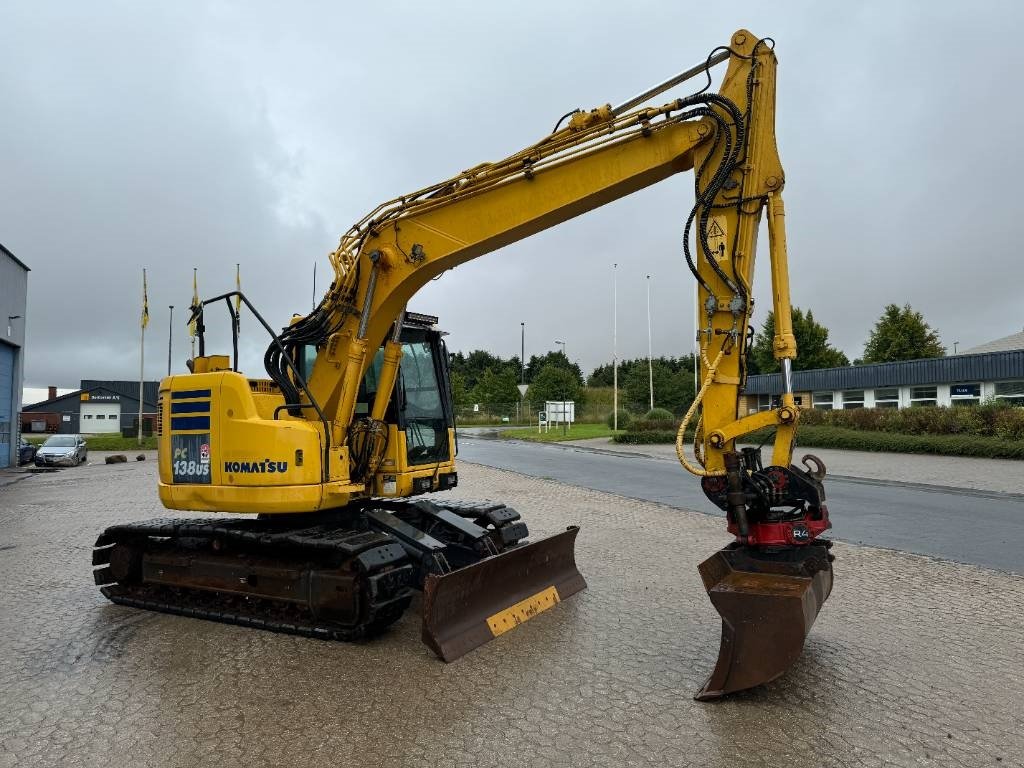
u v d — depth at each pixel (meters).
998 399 27.03
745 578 4.42
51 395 82.12
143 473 23.56
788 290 4.73
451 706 4.35
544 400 55.56
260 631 6.02
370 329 6.32
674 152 4.95
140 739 4.00
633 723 4.07
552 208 5.40
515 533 7.43
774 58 4.75
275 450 5.92
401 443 6.81
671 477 17.89
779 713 4.17
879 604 6.43
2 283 25.41
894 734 3.89
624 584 7.26
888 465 19.31
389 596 5.66
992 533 9.84
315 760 3.70
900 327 45.56
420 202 6.01
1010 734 3.89
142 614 6.64
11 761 3.76
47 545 10.25
